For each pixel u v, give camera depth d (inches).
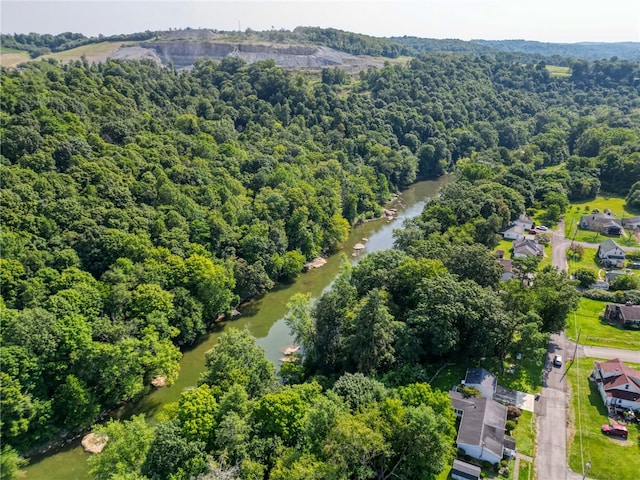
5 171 3324.3
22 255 2854.3
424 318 2581.2
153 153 4456.2
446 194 5196.9
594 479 1990.7
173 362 2731.3
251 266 3772.1
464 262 3181.6
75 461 2301.9
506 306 2842.0
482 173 6077.8
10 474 2003.0
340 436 1689.2
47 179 3474.4
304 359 2866.6
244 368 2341.3
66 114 4328.3
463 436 2098.9
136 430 1914.4
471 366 2714.1
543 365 2755.9
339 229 4859.7
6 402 2100.1
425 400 2025.1
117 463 1802.4
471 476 1951.3
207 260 3405.5
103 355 2420.0
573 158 6761.8
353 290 2908.5
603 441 2190.0
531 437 2210.9
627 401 2372.0
